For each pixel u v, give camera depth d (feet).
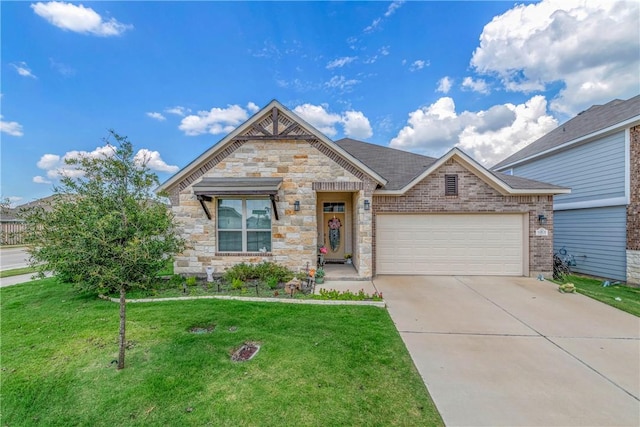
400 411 10.78
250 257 32.04
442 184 34.73
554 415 10.61
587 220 40.96
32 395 11.66
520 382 12.68
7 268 45.29
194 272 32.22
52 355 14.85
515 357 14.92
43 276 22.00
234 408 10.80
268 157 32.27
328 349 15.42
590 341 16.84
